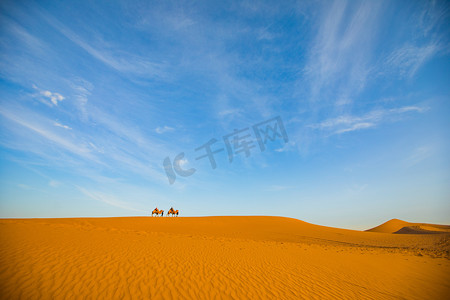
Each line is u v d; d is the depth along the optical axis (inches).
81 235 509.0
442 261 603.5
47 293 243.3
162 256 402.0
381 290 354.9
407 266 526.9
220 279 328.5
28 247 365.7
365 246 983.6
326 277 390.9
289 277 370.6
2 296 227.5
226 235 1157.7
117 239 505.4
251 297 283.9
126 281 287.7
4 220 698.2
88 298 242.8
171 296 265.3
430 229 2429.9
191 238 666.2
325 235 1470.2
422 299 333.1
